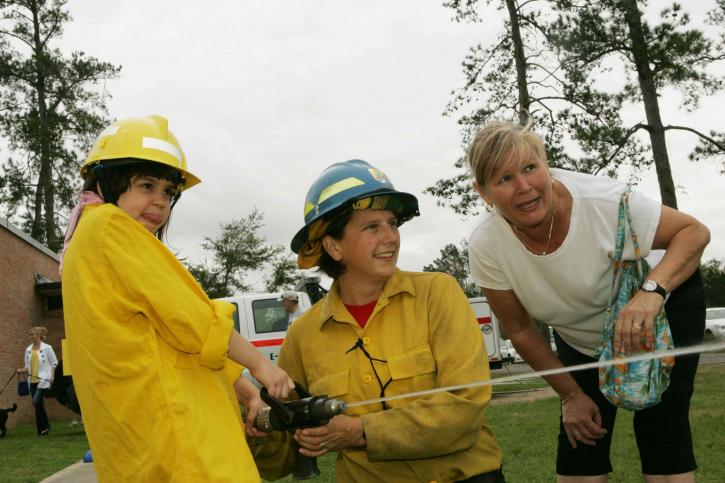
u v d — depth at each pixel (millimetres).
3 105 32812
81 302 2188
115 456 2139
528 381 17047
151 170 2422
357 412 2578
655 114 22125
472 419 2395
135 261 2189
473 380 2463
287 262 46312
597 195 2928
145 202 2430
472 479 2543
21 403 16609
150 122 2498
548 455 6184
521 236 3051
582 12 21141
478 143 2867
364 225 2621
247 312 13312
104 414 2141
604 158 21641
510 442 6941
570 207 2951
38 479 6977
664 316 2773
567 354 3490
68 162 32875
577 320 3205
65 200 32812
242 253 45500
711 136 22188
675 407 3016
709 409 8555
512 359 34219
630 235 2871
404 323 2629
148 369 2135
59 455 9016
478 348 2553
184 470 2074
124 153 2377
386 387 2568
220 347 2205
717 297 50531
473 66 22875
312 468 2752
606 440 3330
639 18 20703
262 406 2605
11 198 32219
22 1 32531
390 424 2375
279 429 2424
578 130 21578
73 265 2230
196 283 2332
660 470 3049
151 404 2117
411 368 2557
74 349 2232
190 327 2164
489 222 3154
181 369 2225
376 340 2633
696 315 3025
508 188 2820
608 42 21094
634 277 2891
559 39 21391
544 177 2812
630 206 2898
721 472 5223
